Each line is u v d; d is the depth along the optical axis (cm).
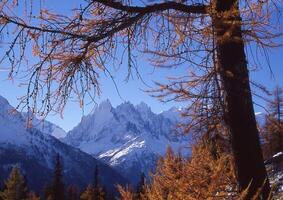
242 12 432
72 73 421
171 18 421
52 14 408
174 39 443
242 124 416
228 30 394
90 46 427
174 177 616
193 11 423
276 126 407
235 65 420
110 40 445
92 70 429
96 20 418
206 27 414
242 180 423
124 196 807
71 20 415
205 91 419
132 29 446
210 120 424
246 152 418
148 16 438
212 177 530
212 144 441
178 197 564
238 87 418
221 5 426
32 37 397
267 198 417
